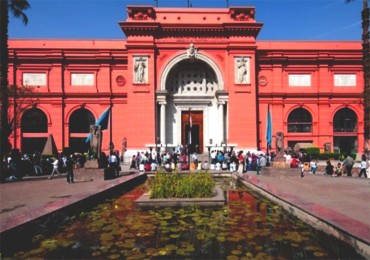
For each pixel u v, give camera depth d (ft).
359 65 146.30
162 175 45.91
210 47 137.49
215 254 22.11
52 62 141.90
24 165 87.86
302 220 30.40
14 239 22.94
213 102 145.48
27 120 141.49
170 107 145.38
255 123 135.95
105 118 87.15
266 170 82.48
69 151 136.98
